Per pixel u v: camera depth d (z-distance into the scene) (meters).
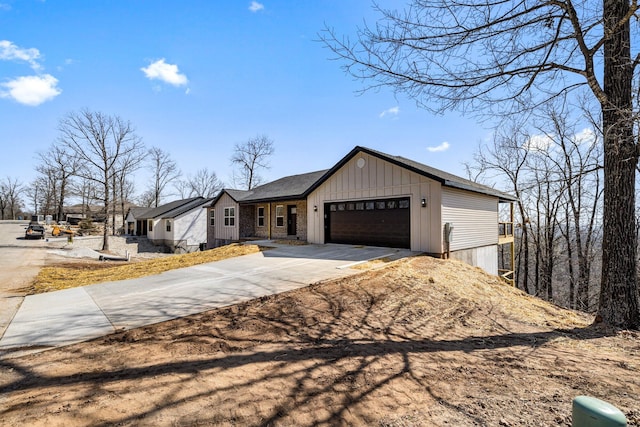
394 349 4.43
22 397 2.86
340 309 5.99
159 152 48.69
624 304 5.92
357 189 13.67
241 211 20.56
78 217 62.56
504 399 3.12
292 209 18.31
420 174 11.58
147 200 59.41
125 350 4.02
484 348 4.73
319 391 3.13
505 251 27.48
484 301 7.55
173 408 2.73
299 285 7.34
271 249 13.83
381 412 2.82
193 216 31.75
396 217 12.50
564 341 5.21
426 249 11.55
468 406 2.97
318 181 14.95
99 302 6.34
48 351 3.99
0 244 23.84
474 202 13.66
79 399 2.82
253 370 3.53
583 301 19.78
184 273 9.30
